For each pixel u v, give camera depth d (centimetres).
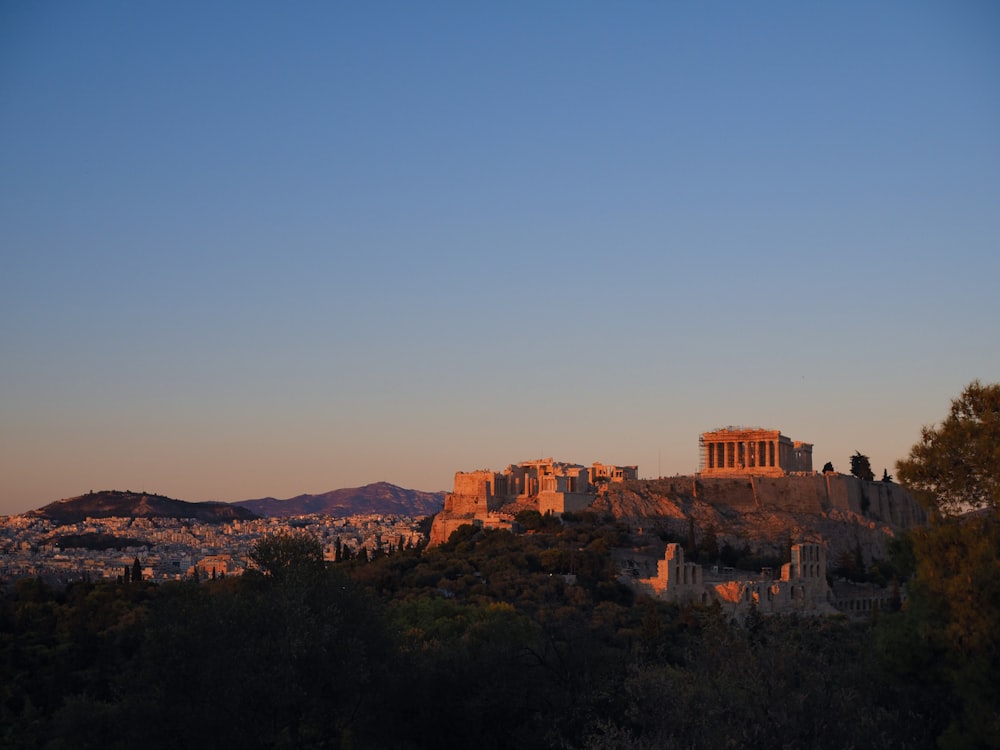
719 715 6469
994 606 6275
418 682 8712
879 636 6956
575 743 7638
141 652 8506
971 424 7006
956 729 6297
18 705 10950
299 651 7856
